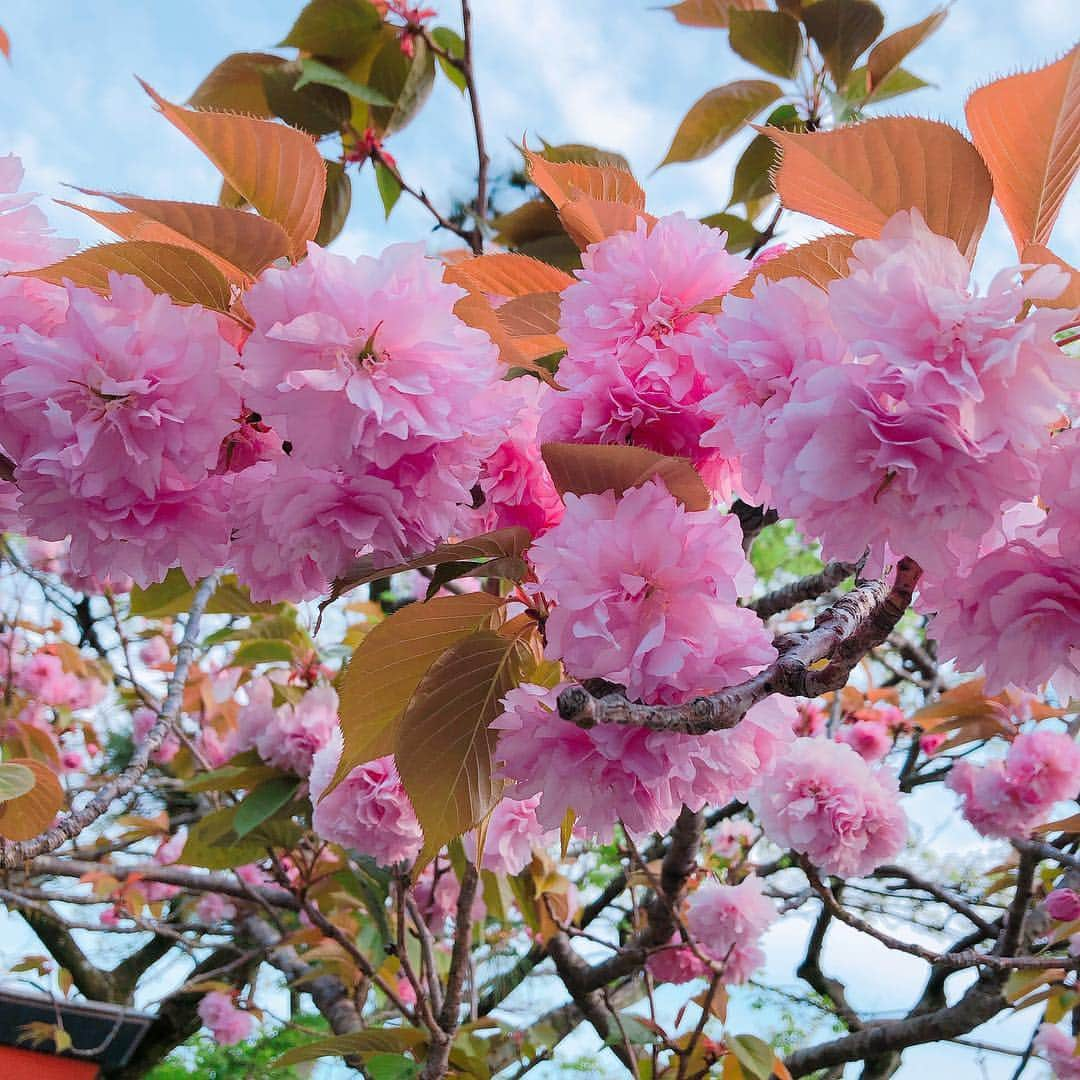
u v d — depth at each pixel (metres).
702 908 0.96
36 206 0.51
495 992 1.09
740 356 0.45
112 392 0.47
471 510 0.54
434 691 0.53
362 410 0.46
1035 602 0.44
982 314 0.42
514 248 0.77
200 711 1.40
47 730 1.55
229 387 0.48
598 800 0.49
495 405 0.48
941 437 0.42
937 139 0.45
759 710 0.49
